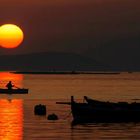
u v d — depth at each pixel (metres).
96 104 171.88
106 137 132.88
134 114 169.88
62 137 131.88
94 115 170.12
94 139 129.62
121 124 160.38
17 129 144.62
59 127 150.00
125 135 136.50
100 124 159.25
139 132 142.50
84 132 141.50
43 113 183.12
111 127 152.50
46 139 128.50
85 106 170.38
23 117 173.38
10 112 189.38
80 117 170.12
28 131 141.00
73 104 170.00
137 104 172.25
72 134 137.25
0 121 162.00
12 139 128.12
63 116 177.62
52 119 167.88
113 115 169.62
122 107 171.50
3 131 140.50
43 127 149.25
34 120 165.38
